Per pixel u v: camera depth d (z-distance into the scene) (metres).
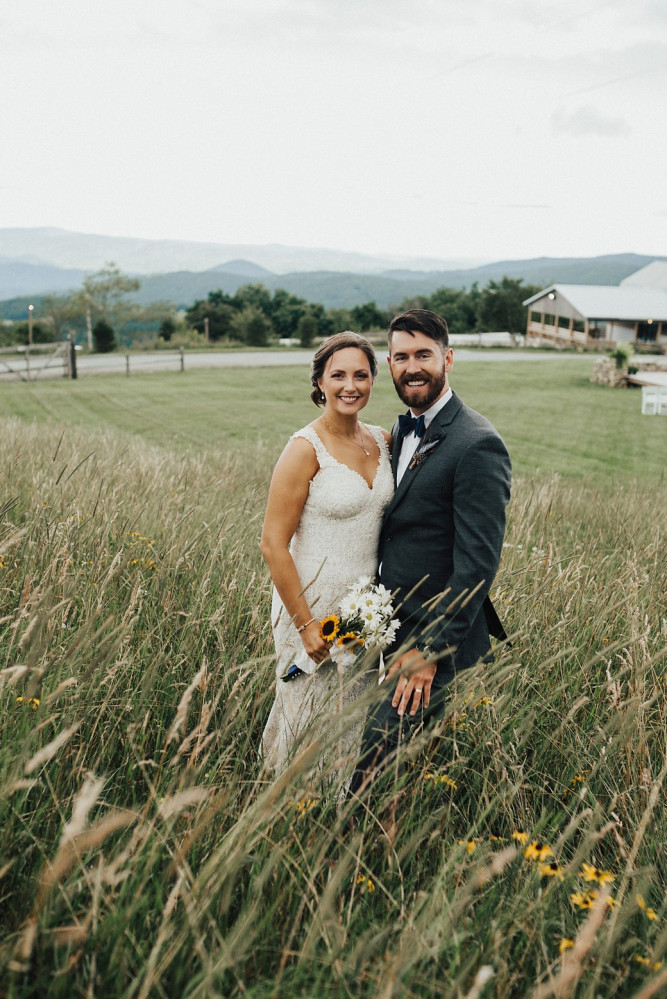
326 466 2.46
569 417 20.52
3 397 21.20
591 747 2.19
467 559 2.33
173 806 1.36
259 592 3.05
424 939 1.36
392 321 2.48
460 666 2.46
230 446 12.97
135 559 3.15
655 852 1.84
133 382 27.33
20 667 1.62
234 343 58.62
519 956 1.55
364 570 2.58
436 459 2.43
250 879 1.57
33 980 1.35
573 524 5.96
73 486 4.45
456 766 2.05
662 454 15.31
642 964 1.50
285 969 1.38
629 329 54.75
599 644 2.84
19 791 1.66
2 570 2.88
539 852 1.59
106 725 2.02
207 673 2.28
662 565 3.92
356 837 1.62
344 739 2.37
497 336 63.62
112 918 1.38
